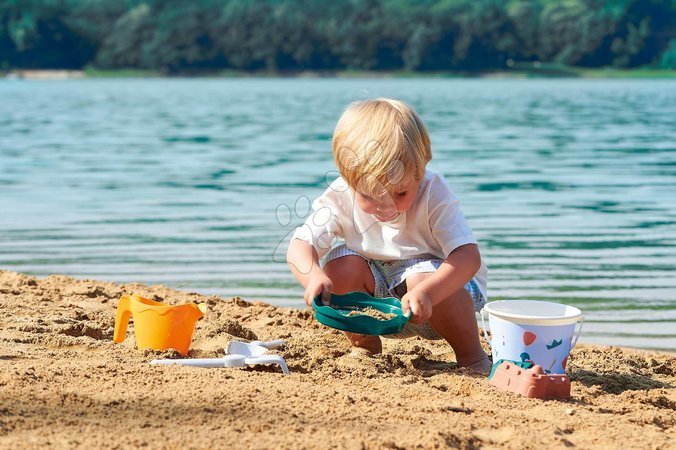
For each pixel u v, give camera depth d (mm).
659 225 8438
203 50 90250
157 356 3709
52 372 3281
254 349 3867
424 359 4066
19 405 2898
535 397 3396
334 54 90375
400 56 90250
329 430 2814
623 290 6020
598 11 91250
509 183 11336
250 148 15977
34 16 86938
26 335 3938
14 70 87875
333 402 3104
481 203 9680
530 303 3971
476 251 3859
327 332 4531
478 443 2846
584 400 3426
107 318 4562
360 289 4039
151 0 90812
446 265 3787
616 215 8984
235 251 7176
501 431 2963
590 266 6715
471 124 21984
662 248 7383
